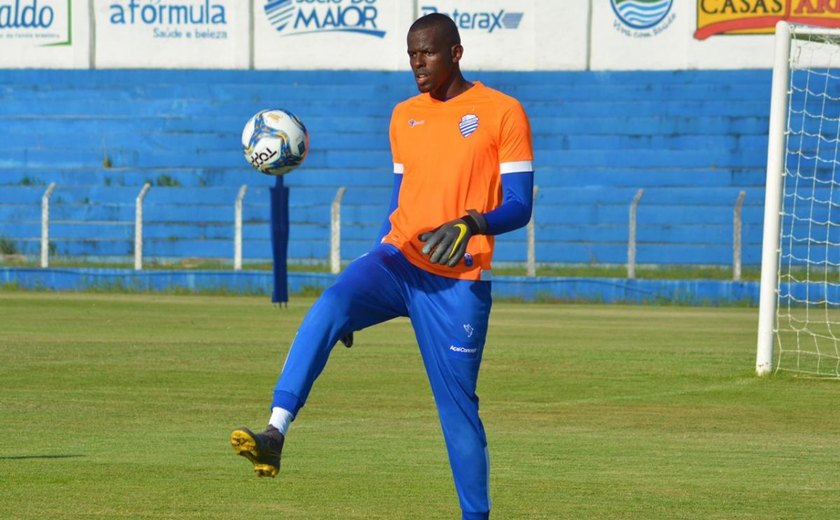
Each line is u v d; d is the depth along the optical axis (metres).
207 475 22.36
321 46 117.94
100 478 21.94
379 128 112.56
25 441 26.19
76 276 84.88
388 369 41.22
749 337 56.03
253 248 98.94
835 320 71.62
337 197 81.94
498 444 26.77
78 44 118.25
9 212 103.25
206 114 115.00
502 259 97.81
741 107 111.31
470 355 16.73
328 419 30.19
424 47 16.70
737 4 112.69
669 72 113.62
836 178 107.38
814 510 20.00
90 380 37.31
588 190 102.94
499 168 16.78
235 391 35.12
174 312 66.06
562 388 37.25
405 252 16.80
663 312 73.00
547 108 112.62
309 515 19.02
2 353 44.50
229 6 117.94
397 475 22.67
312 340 15.95
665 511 19.75
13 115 115.62
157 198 104.69
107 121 114.25
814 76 112.12
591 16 114.38
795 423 30.64
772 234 40.78
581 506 20.09
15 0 118.25
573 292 81.81
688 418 31.31
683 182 105.94
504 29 114.94
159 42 118.19
